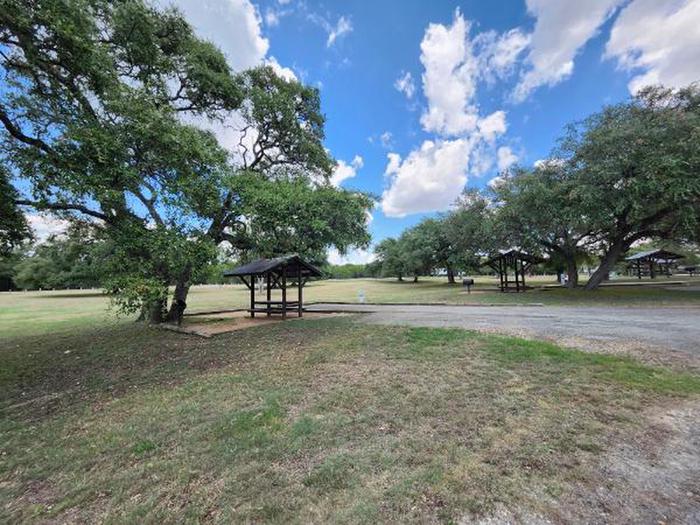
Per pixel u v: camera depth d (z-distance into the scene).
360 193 12.84
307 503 2.38
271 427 3.62
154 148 7.05
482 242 22.50
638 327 7.81
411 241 39.91
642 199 13.56
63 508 2.54
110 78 6.74
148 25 9.44
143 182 7.34
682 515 2.11
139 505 2.50
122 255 7.70
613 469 2.59
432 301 17.09
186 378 5.77
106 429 3.91
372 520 2.17
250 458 3.03
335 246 12.97
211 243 8.77
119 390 5.41
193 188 7.92
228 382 5.29
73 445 3.56
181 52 11.50
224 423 3.79
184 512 2.38
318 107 14.67
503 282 22.14
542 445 2.96
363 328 9.09
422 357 5.89
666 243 22.42
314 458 2.96
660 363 4.98
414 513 2.21
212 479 2.75
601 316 9.88
